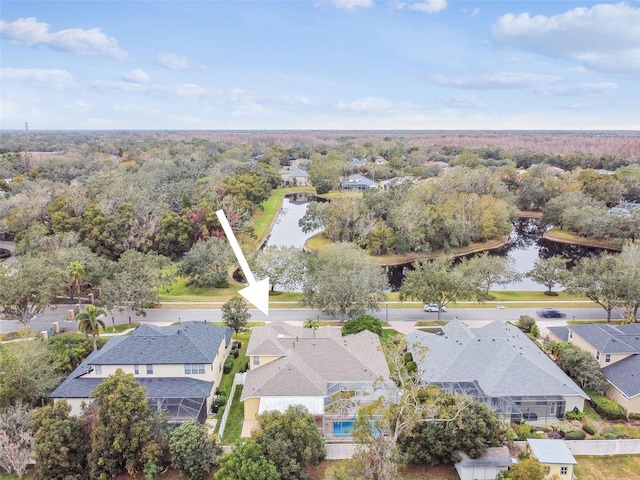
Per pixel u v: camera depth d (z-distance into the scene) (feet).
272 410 119.03
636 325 168.96
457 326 167.12
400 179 481.05
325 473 109.60
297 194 556.92
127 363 138.41
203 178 442.50
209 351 144.97
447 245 321.11
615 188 403.75
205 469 106.63
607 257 212.64
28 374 130.21
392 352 117.08
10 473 111.14
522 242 360.28
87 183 361.51
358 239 318.04
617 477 111.04
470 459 109.50
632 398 132.98
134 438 106.93
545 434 125.08
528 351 150.82
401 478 109.40
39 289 179.73
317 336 158.81
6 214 314.76
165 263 251.60
